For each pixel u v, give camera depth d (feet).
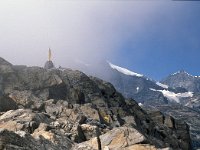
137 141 151.12
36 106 240.32
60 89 294.05
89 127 197.47
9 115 191.72
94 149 145.69
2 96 243.81
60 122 195.21
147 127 316.81
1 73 271.49
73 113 230.27
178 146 341.00
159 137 326.85
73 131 188.14
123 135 153.28
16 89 264.11
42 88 282.97
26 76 284.20
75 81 317.01
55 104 249.14
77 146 147.95
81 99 301.02
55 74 297.94
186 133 379.76
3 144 95.40
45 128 170.91
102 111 264.31
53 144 127.65
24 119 186.09
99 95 317.63
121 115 300.20
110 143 151.53
